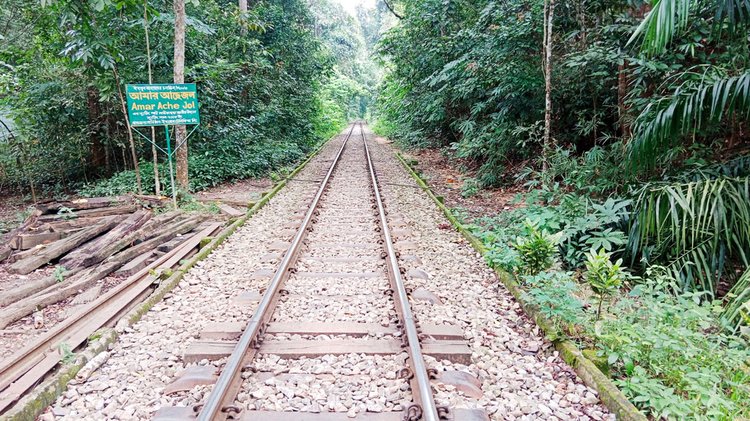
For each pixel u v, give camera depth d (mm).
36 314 4410
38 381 3121
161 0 10719
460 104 14695
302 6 21734
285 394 2961
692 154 6027
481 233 6645
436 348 3441
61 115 10875
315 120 27406
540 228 6082
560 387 3068
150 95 7746
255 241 6590
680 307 3578
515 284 4617
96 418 2773
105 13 8875
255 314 3789
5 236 7254
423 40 15352
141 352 3562
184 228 6996
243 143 13539
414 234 6871
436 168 15766
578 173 7539
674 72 6426
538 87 9703
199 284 4988
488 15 10281
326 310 4230
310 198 9664
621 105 7336
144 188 9883
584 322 3648
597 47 7309
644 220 5148
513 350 3576
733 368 3234
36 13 9727
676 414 2562
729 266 4965
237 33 15062
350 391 3006
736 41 5504
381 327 3871
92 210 7227
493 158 11102
